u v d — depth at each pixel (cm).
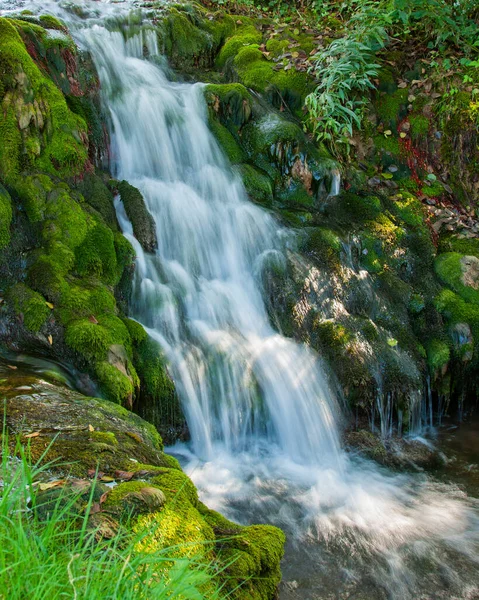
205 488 459
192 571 219
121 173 632
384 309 647
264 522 431
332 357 585
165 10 790
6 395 355
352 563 401
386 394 588
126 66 690
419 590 382
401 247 696
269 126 694
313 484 484
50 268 468
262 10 966
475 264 689
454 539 430
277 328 589
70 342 432
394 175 757
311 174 689
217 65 812
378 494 483
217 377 512
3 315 442
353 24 853
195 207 618
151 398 471
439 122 777
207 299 567
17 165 504
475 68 788
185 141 673
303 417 538
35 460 280
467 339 650
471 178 781
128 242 533
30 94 518
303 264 624
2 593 183
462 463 543
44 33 592
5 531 207
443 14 783
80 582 194
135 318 521
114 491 257
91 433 315
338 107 727
